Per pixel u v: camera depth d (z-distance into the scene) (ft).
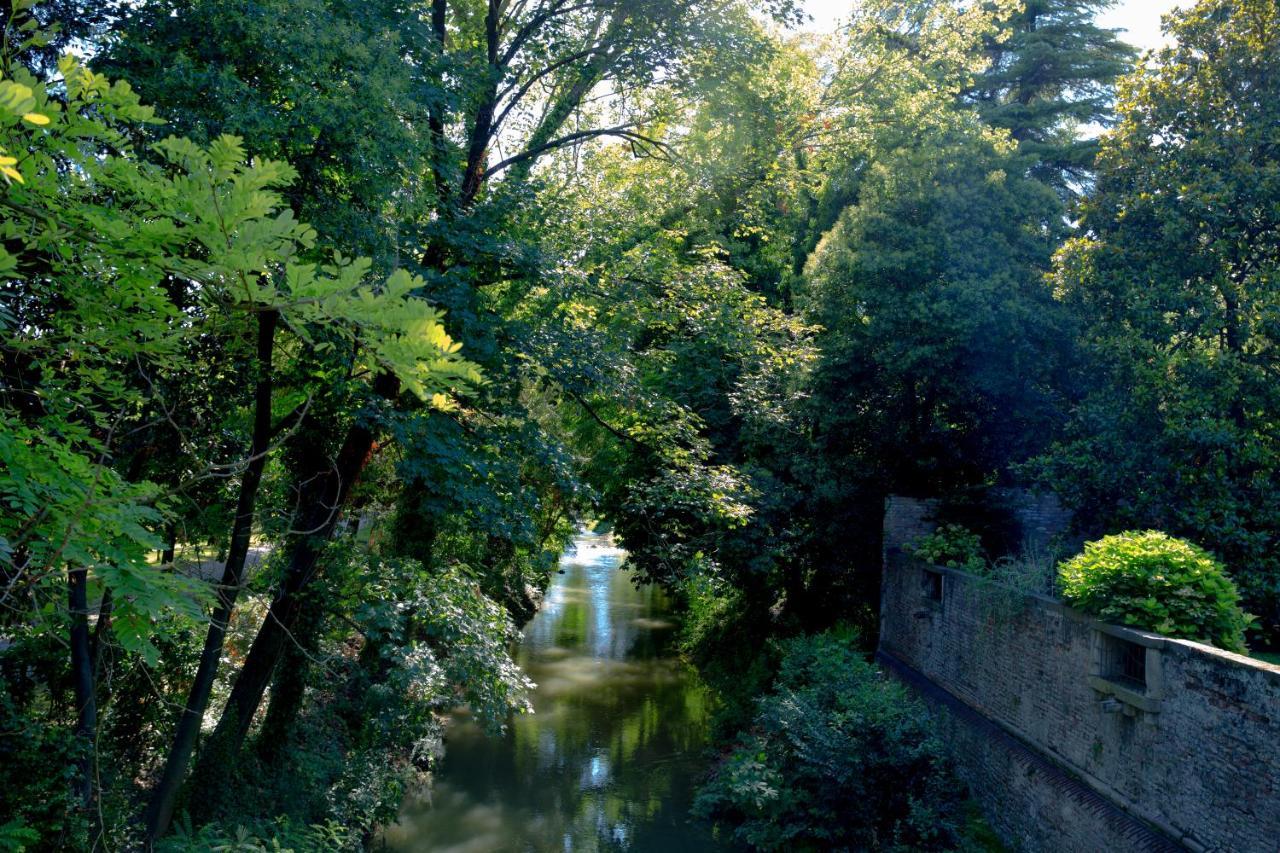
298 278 10.92
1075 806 33.50
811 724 42.98
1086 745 34.55
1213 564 32.35
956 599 48.37
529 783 53.01
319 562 39.45
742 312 55.36
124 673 34.65
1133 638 31.27
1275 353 40.06
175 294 20.85
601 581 128.36
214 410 33.35
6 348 17.22
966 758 44.06
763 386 61.77
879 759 40.55
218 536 37.70
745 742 50.16
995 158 57.72
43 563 14.21
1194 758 28.02
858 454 65.77
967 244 55.31
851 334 60.64
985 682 44.27
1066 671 36.27
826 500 63.52
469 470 37.22
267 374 32.58
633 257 51.70
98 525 13.00
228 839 31.17
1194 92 43.50
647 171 58.54
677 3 45.88
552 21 48.08
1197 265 42.45
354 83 30.45
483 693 38.24
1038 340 52.60
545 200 45.70
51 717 32.99
